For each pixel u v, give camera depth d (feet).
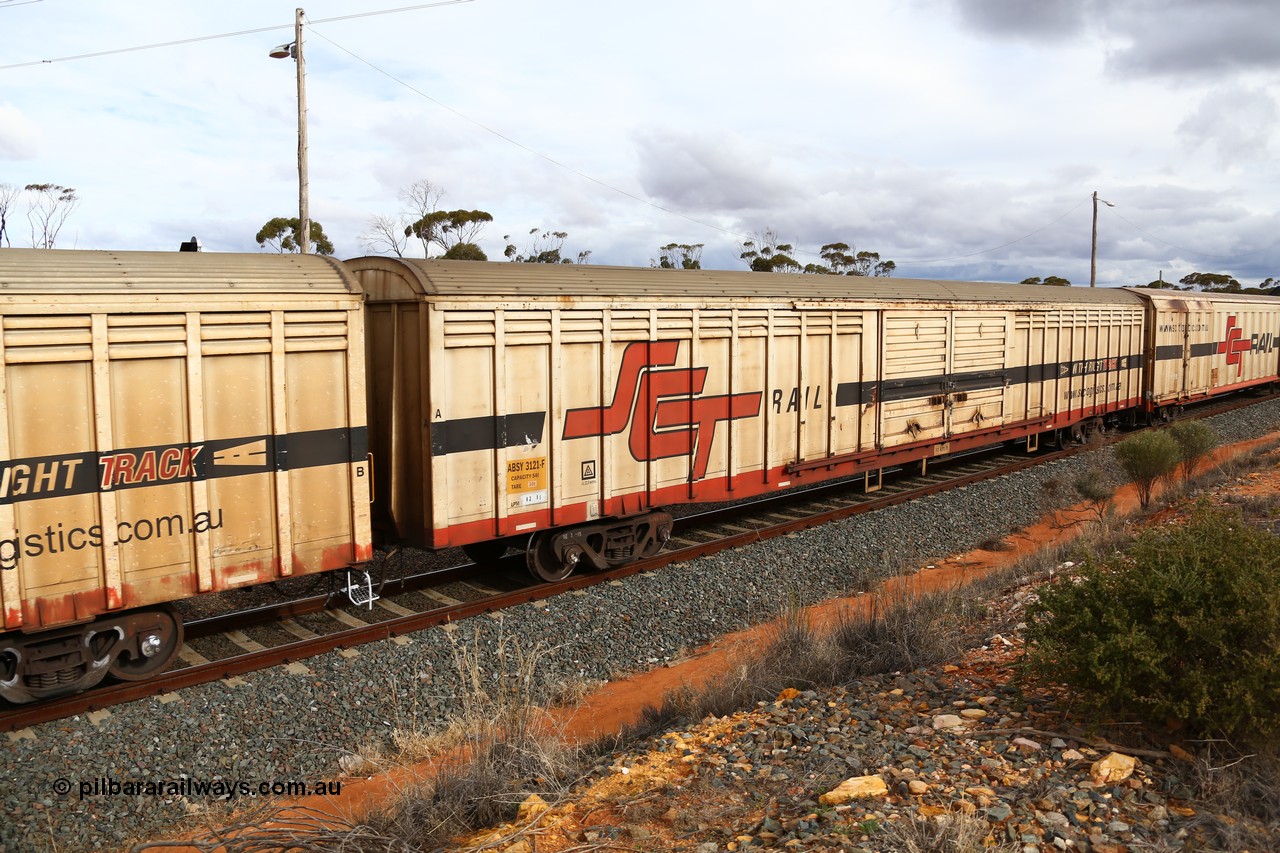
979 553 42.88
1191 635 16.33
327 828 16.51
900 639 24.82
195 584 25.02
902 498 50.01
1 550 21.57
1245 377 97.04
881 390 48.49
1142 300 74.95
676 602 33.35
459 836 16.63
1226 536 18.89
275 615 30.25
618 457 35.68
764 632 30.66
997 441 59.21
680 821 15.48
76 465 22.72
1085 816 14.15
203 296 24.48
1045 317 62.18
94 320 22.68
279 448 26.27
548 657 28.12
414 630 29.25
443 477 30.22
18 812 18.90
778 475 42.88
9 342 21.44
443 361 29.89
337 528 27.96
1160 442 45.96
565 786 17.97
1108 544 36.11
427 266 30.45
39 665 23.09
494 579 35.24
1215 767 15.07
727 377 39.75
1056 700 18.56
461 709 24.58
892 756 17.03
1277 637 15.61
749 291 40.47
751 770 17.39
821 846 13.62
